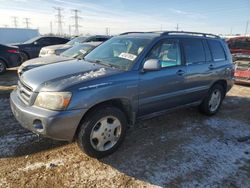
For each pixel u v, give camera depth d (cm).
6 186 290
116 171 330
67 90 302
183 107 477
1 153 355
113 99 344
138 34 455
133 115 378
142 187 302
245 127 500
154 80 389
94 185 301
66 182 303
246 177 331
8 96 638
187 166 349
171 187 305
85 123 325
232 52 946
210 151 394
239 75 884
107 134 350
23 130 429
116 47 429
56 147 380
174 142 417
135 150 383
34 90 314
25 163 336
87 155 352
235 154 388
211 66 504
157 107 414
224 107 630
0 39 2730
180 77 434
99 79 329
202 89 495
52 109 300
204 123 509
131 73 362
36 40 1414
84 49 809
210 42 522
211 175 331
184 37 462
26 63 715
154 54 399
